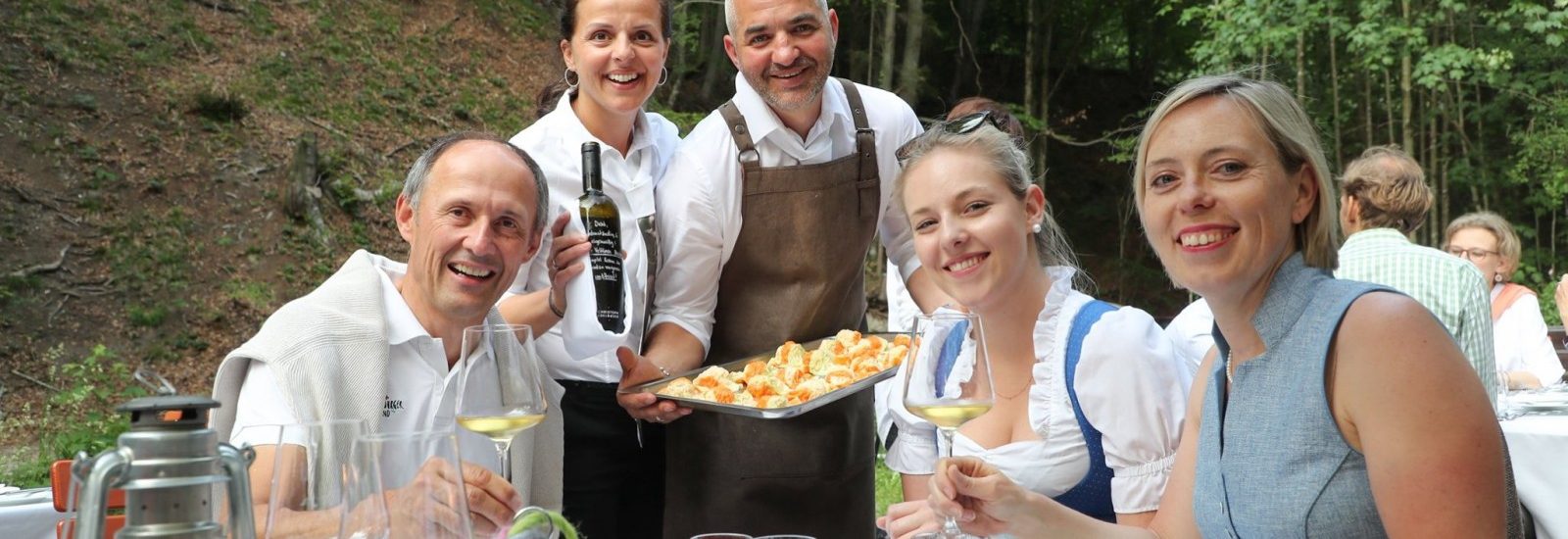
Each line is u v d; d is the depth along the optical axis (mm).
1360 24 13664
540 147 2992
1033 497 1816
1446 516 1427
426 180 2211
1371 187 4016
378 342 2178
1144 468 2098
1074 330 2172
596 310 2611
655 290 3029
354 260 2322
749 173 2943
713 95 16641
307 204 11531
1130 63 22141
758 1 2844
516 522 1497
